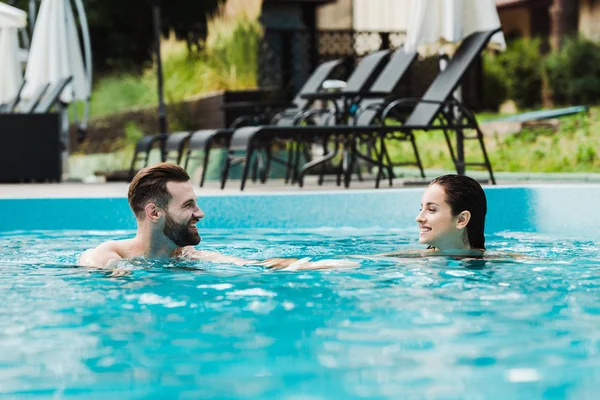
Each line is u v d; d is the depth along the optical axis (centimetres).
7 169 998
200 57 1434
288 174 880
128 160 1323
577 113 1204
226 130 775
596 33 1898
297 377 166
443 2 769
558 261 335
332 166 1013
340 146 1016
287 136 840
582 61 1712
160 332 209
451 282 283
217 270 318
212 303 247
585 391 154
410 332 206
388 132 732
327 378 165
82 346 195
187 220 331
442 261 333
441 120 742
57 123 1006
